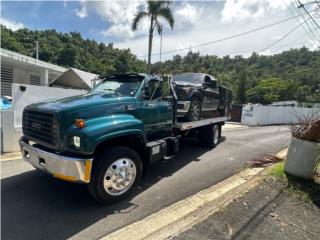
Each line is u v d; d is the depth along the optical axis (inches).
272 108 996.6
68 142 142.9
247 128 716.0
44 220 136.4
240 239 121.6
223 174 229.3
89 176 141.6
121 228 131.6
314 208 158.7
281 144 420.8
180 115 262.8
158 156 196.1
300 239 124.9
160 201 165.8
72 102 157.8
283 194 175.0
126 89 197.8
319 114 218.5
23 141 175.2
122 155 159.3
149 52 764.6
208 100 331.6
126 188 165.6
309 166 198.2
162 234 123.8
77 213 145.4
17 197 162.1
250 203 159.9
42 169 154.6
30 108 168.2
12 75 711.7
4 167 217.3
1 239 117.9
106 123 154.0
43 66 716.7
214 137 357.4
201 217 140.8
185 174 225.0
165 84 221.0
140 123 174.1
